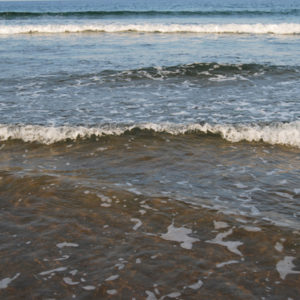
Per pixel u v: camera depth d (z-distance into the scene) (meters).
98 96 8.54
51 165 4.95
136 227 3.46
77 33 21.27
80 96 8.52
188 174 4.69
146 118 6.94
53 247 3.17
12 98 8.24
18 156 5.27
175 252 3.08
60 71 10.88
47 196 4.04
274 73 10.55
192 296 2.60
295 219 3.59
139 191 4.18
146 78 10.21
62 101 8.09
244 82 9.77
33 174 4.58
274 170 4.79
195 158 5.21
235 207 3.83
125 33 20.91
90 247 3.17
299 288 2.65
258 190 4.23
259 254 3.04
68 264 2.94
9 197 4.03
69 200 3.96
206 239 3.26
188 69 11.02
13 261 2.98
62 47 15.59
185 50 14.55
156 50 14.58
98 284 2.72
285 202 3.94
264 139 5.83
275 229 3.39
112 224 3.52
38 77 10.17
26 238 3.30
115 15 33.28
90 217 3.64
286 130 5.96
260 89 9.05
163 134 6.09
